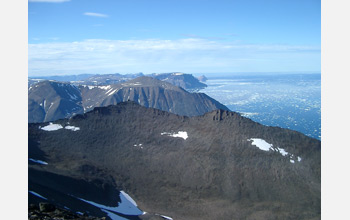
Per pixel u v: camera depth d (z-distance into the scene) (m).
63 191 100.38
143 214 104.25
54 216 49.75
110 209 102.44
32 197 76.00
